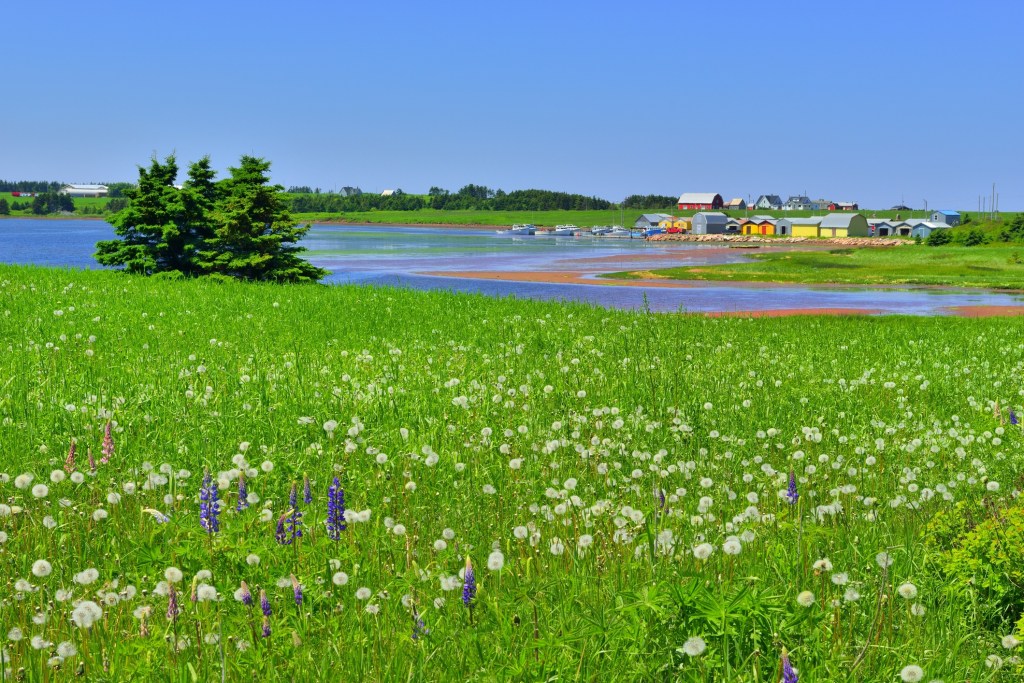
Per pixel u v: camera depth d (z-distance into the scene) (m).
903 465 9.67
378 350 17.83
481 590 5.34
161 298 25.80
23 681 4.52
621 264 92.00
